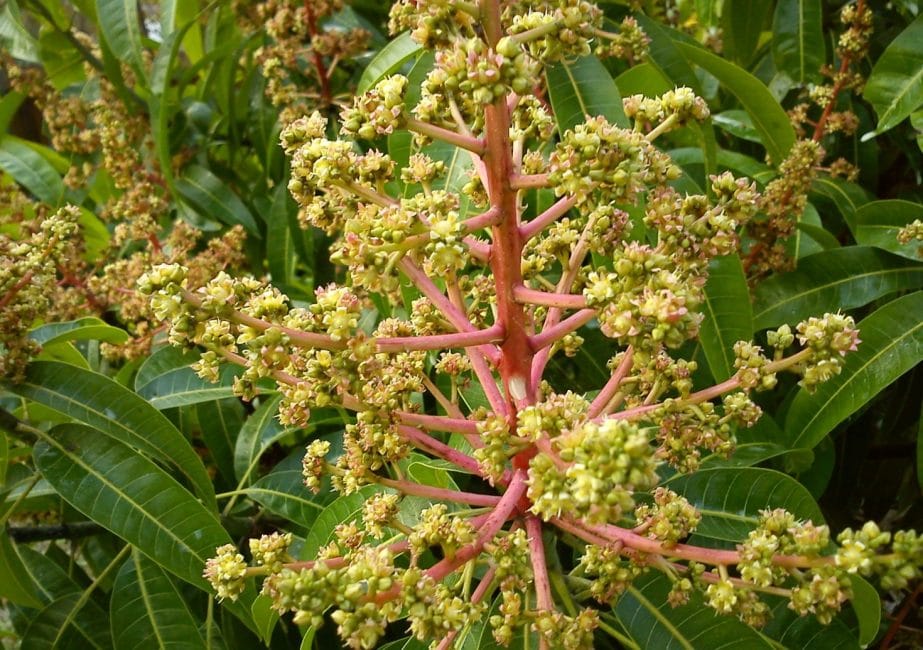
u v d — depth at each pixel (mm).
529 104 357
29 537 577
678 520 326
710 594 306
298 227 737
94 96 879
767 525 310
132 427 469
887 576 276
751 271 587
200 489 482
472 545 320
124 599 478
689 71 583
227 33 977
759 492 427
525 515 354
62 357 578
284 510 528
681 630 372
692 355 576
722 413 499
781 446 488
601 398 360
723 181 347
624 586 333
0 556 499
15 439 494
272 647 572
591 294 304
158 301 316
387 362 379
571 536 367
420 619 295
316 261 742
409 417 347
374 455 350
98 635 516
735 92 583
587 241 352
